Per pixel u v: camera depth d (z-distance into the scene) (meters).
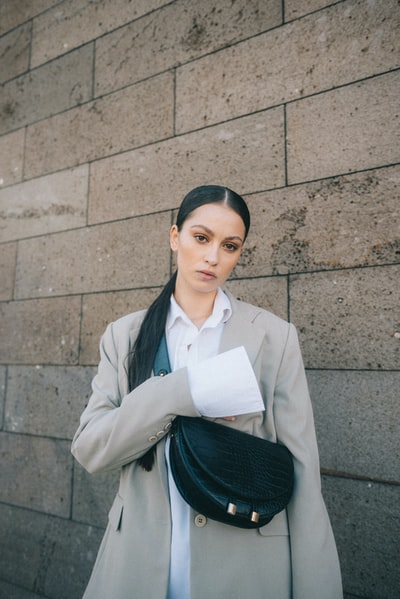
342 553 1.90
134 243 2.69
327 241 2.08
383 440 1.87
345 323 2.00
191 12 2.64
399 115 1.96
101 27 3.03
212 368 1.16
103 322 2.74
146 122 2.74
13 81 3.49
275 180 2.25
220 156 2.44
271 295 2.20
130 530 1.23
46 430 2.88
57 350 2.92
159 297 1.43
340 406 1.97
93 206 2.90
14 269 3.26
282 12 2.32
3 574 2.92
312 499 1.21
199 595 1.15
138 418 1.16
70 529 2.66
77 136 3.05
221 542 1.20
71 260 2.95
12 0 3.56
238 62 2.44
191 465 1.11
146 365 1.31
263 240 2.25
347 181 2.06
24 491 2.91
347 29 2.13
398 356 1.87
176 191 2.56
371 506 1.87
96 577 1.31
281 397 1.31
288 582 1.21
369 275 1.97
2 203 3.43
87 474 2.65
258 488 1.11
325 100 2.15
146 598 1.17
